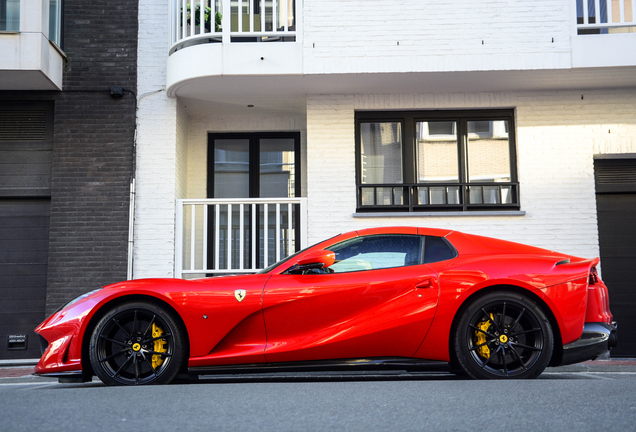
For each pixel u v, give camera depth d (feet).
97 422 7.90
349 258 15.28
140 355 14.32
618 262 29.89
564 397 9.96
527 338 14.35
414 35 27.53
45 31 27.45
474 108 30.14
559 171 29.40
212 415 8.45
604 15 28.89
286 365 14.30
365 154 30.37
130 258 28.43
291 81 28.25
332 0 27.76
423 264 14.98
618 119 29.66
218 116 32.78
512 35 27.37
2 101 29.32
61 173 28.94
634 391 10.76
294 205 32.04
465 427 7.52
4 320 28.60
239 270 28.45
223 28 27.71
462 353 14.17
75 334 14.37
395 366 14.40
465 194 29.73
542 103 29.78
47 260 28.99
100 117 29.35
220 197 32.96
